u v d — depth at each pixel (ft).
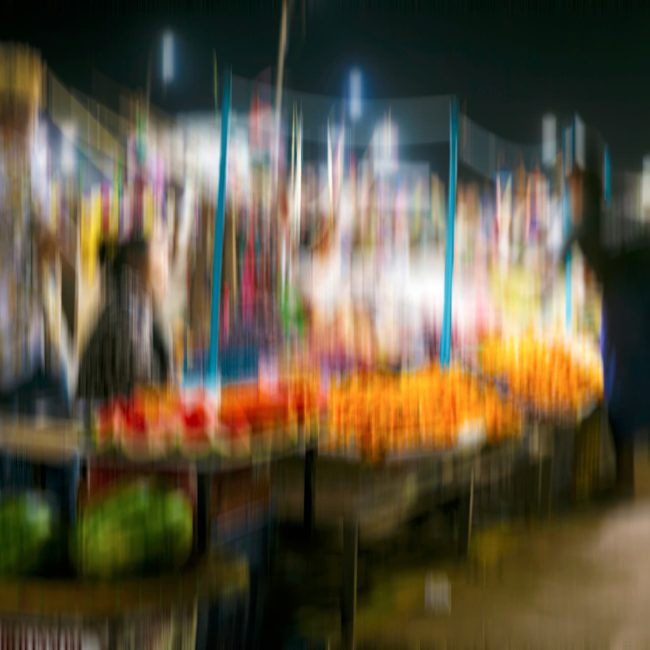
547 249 19.99
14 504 6.52
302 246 17.21
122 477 9.09
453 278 18.88
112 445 8.77
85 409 10.62
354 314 17.33
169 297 14.29
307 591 11.75
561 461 18.15
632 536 15.61
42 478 10.48
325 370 15.80
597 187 19.66
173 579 6.25
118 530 6.23
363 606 11.67
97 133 15.03
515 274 19.75
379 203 17.89
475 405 12.67
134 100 15.62
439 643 10.78
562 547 14.87
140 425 9.07
